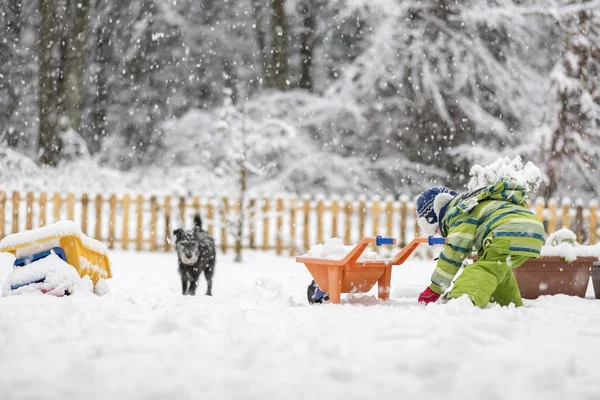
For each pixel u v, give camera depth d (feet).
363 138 153.28
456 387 15.37
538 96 149.48
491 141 148.25
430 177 150.71
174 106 182.29
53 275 36.63
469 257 44.42
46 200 98.58
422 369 16.69
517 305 38.29
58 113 151.64
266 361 17.28
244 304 35.06
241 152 94.48
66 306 28.96
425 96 144.05
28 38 174.09
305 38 173.78
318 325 24.08
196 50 183.11
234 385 15.43
